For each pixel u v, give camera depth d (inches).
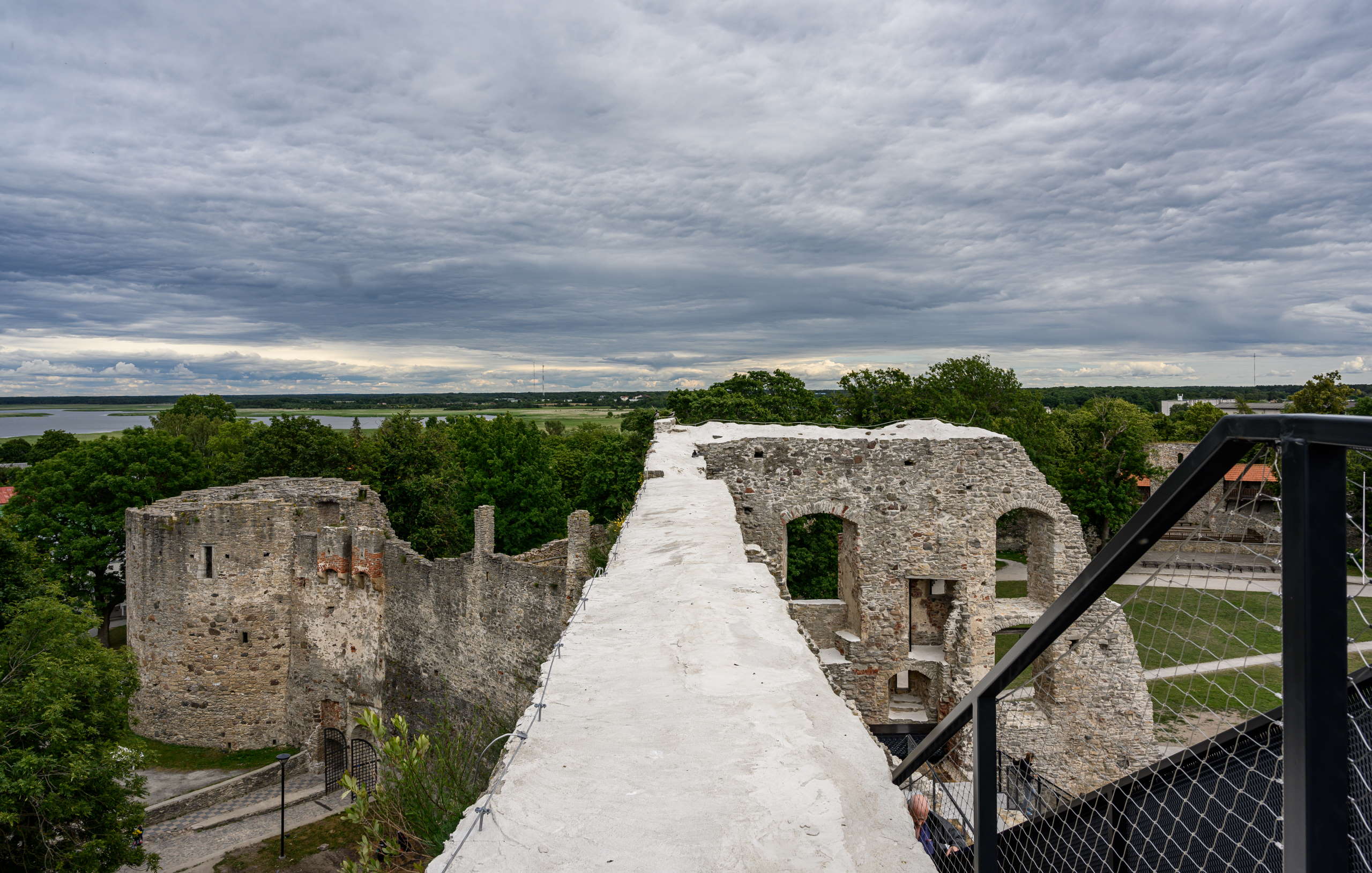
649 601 259.8
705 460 677.3
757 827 128.8
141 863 727.1
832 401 1754.4
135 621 1162.0
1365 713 86.0
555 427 4281.5
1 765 610.9
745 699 180.5
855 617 718.5
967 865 152.2
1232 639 91.3
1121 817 142.4
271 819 934.4
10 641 699.4
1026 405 1684.3
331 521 1205.7
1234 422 67.5
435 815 252.7
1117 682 634.8
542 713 174.2
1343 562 59.7
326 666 1146.7
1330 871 61.2
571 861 119.0
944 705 690.8
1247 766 107.7
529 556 1037.2
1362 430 51.6
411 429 2073.1
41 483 1670.8
